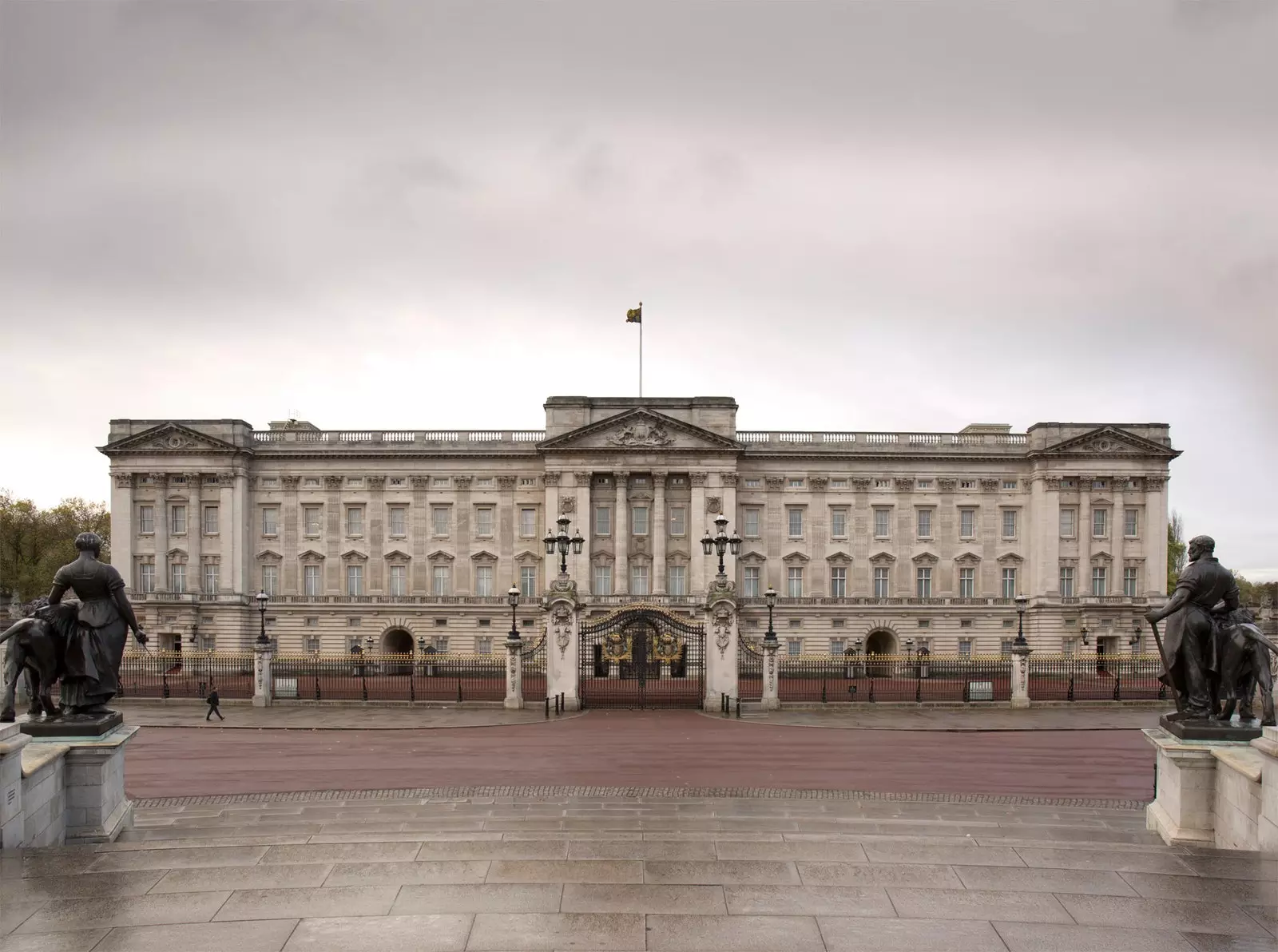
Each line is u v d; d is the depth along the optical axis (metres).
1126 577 83.50
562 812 21.19
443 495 85.25
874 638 86.25
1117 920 13.31
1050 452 82.94
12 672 18.69
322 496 85.38
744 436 86.50
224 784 27.05
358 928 12.95
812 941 12.57
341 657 71.19
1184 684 19.19
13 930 12.86
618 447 82.75
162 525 83.56
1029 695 51.34
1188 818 18.16
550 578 83.25
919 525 85.25
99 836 18.31
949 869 15.63
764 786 26.45
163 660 58.12
